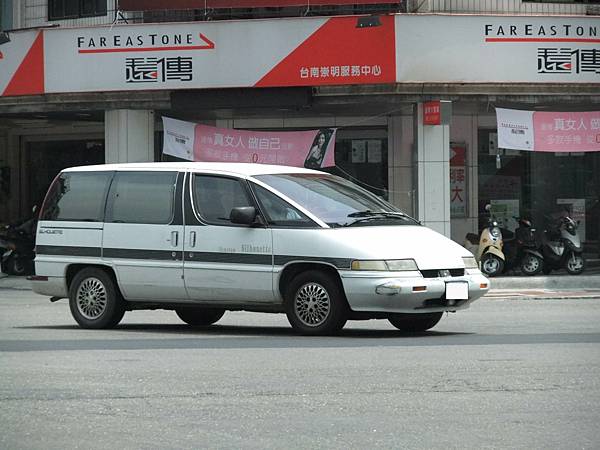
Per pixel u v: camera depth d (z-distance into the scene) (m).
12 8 31.98
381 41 26.31
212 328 16.94
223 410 9.66
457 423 9.07
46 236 17.16
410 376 11.34
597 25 26.86
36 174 35.72
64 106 28.66
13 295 25.39
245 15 28.88
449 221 27.27
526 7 28.94
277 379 11.20
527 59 26.66
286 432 8.78
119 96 27.92
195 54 27.19
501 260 27.33
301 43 26.62
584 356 12.78
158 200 16.23
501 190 31.53
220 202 15.74
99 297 16.62
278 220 15.24
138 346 14.05
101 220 16.62
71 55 28.02
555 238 28.16
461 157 31.25
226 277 15.47
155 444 8.43
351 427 8.94
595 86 26.95
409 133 30.84
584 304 22.09
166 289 16.00
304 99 26.84
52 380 11.23
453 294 14.84
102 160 35.00
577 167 31.69
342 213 15.29
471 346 13.80
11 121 34.16
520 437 8.57
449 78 26.48
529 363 12.20
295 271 15.20
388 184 31.08
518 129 27.27
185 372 11.70
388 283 14.37
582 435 8.64
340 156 31.48
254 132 28.27
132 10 28.36
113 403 10.01
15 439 8.66
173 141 28.39
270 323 18.00
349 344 14.06
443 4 28.41
